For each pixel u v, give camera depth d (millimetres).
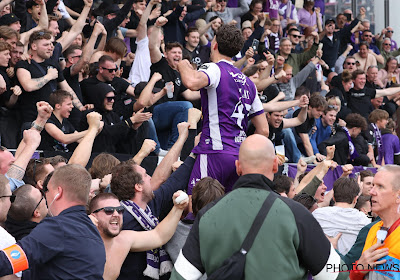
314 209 6703
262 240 3775
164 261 5492
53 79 8883
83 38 11445
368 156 11766
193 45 12445
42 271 4277
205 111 5680
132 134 8492
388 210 4762
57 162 6316
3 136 8492
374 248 4605
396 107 15625
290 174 9781
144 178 5504
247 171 4023
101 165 6492
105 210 4938
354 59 15617
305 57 14500
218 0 14570
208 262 3865
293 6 17203
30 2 10812
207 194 5281
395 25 19438
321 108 11094
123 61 11742
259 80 10172
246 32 13992
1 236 4461
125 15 11719
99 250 4438
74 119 8984
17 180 5746
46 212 5168
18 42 8945
